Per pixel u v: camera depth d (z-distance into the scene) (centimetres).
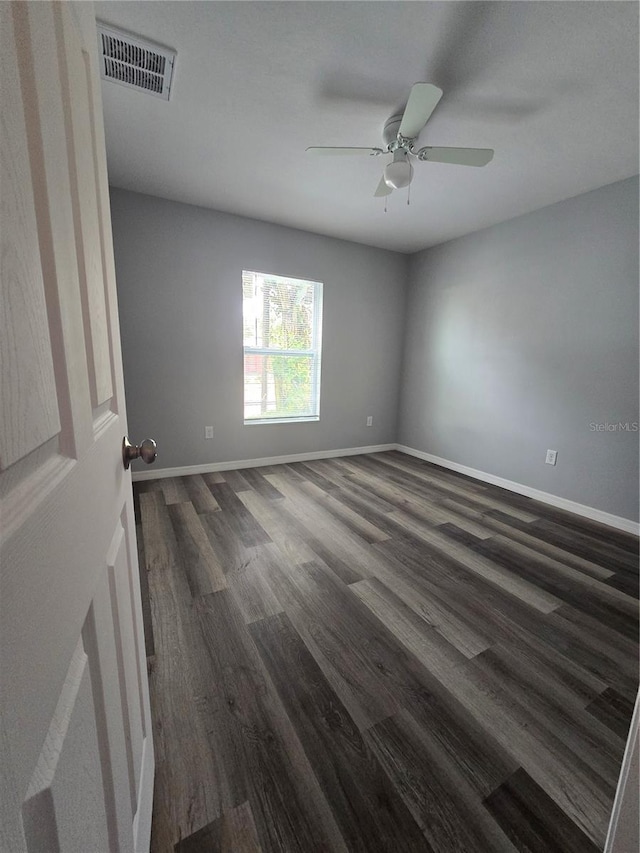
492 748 105
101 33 140
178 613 158
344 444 429
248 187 269
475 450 362
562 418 289
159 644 140
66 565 38
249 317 353
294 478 342
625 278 248
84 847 38
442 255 386
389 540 229
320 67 157
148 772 85
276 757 101
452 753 104
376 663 134
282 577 186
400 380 454
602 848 84
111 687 54
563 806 92
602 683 129
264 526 242
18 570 27
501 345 332
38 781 29
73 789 36
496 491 325
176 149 220
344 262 388
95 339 56
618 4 126
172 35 142
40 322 34
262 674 128
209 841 83
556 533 246
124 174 254
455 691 124
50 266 37
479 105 177
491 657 139
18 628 27
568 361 283
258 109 183
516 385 322
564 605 171
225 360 340
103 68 158
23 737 27
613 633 153
